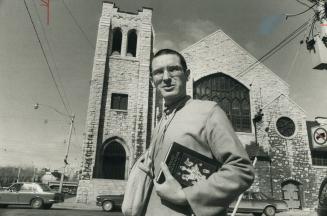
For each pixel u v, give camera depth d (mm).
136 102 26062
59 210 16875
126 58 27312
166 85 1555
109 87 26156
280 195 23516
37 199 17297
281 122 26172
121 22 28578
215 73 27750
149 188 1406
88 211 17047
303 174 24500
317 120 23109
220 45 28562
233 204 17172
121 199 17844
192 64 27625
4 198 17125
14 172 64062
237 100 27516
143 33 28391
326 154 25953
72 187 54281
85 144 23781
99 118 24719
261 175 23297
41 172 70562
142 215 1377
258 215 18156
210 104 1461
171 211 1271
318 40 10508
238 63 28219
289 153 24953
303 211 22266
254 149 24875
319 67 10672
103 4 28656
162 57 1595
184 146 1331
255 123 26234
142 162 1534
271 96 27516
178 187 1222
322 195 6824
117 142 24922
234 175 1195
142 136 25016
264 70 28312
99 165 23859
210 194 1163
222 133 1326
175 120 1474
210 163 1305
